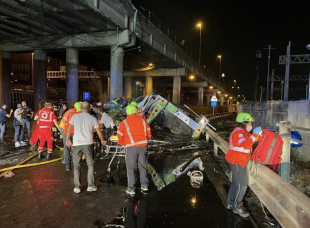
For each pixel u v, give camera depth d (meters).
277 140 3.93
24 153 8.54
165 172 6.60
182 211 4.21
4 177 5.95
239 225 3.74
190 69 42.16
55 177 5.99
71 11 16.12
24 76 75.00
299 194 2.60
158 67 39.19
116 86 20.25
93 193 5.01
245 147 3.78
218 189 5.30
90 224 3.75
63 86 83.19
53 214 4.07
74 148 4.93
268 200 3.43
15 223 3.77
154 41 25.23
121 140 5.00
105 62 34.03
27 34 22.02
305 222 2.48
